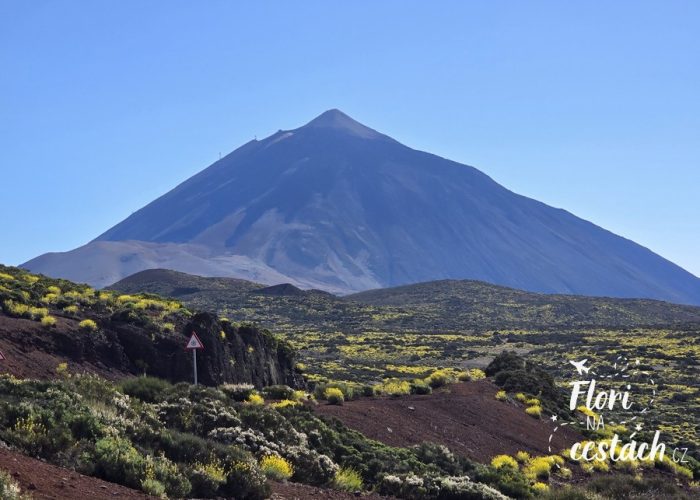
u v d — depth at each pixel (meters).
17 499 11.27
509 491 24.78
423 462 25.77
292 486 19.20
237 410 22.66
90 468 14.66
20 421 15.02
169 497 14.87
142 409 19.45
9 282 35.66
